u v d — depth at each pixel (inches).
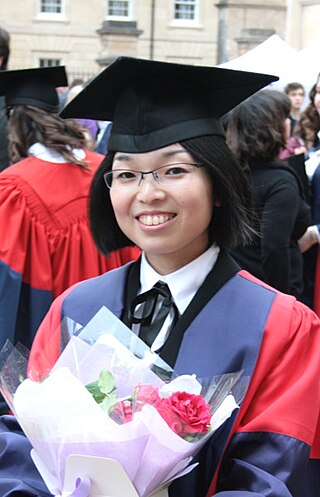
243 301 79.7
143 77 79.9
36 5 1374.3
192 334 79.0
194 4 1392.7
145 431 66.7
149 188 76.6
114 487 67.7
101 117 89.9
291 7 783.7
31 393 69.7
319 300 177.0
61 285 147.3
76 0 1368.1
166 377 74.1
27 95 149.6
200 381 74.8
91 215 86.3
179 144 77.1
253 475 72.6
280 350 77.5
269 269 157.6
